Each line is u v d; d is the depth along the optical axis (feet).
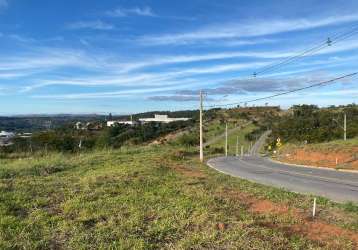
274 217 35.88
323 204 44.04
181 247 26.58
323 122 263.70
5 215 33.24
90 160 86.58
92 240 27.81
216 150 268.82
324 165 114.21
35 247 25.80
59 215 34.19
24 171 62.03
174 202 39.96
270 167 113.39
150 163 86.94
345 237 30.35
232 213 36.60
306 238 29.76
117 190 46.62
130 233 29.37
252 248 26.55
